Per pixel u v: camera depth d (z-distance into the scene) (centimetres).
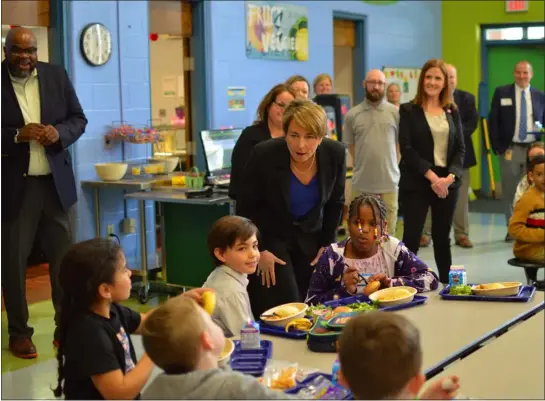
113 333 212
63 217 429
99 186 582
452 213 480
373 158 575
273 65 801
